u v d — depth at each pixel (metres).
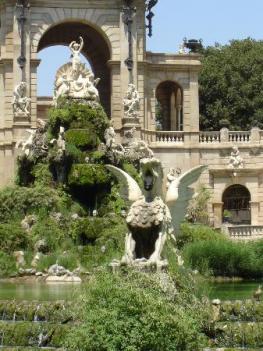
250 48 101.06
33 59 72.88
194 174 29.39
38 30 73.56
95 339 22.97
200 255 48.81
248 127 96.94
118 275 24.55
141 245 28.69
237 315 29.94
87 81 66.19
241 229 64.38
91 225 54.41
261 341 27.88
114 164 62.03
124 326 22.94
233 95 96.81
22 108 71.88
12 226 53.72
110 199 59.12
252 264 49.66
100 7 74.75
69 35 82.38
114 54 74.69
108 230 53.81
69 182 59.56
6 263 49.84
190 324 23.70
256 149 74.94
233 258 49.25
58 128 63.03
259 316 29.92
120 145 65.31
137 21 75.12
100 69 82.44
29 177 62.34
